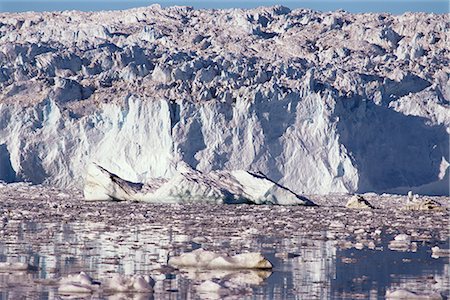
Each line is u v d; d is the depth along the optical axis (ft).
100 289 164.66
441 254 228.22
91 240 254.88
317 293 165.99
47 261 205.05
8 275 182.09
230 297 160.04
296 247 244.01
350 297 161.99
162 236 271.69
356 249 240.32
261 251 232.53
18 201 501.97
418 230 314.76
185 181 490.49
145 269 193.98
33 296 157.38
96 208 430.61
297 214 401.90
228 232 290.56
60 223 322.75
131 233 281.13
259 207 457.68
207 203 484.74
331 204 536.42
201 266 198.59
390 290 169.37
